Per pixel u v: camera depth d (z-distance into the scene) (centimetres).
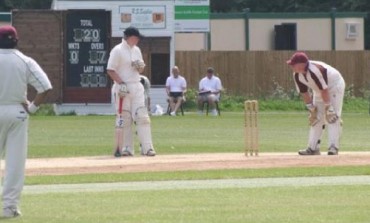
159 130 7850
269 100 11606
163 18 10394
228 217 2953
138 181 4003
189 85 11575
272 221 2872
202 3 11475
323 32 13550
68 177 4138
